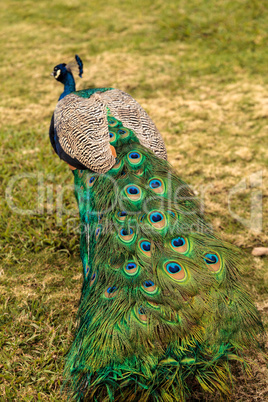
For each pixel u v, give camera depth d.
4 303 3.16
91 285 2.38
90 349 2.08
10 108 6.21
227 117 5.83
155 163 2.84
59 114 3.52
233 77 6.85
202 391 2.50
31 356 2.77
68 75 4.26
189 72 7.02
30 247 3.76
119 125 3.19
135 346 2.03
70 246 3.74
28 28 8.80
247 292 2.28
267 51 7.38
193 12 8.57
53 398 2.45
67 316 3.09
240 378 2.60
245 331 2.14
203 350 2.05
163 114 5.92
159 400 1.93
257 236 3.89
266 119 5.74
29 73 7.21
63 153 3.36
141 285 2.22
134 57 7.52
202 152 5.11
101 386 2.01
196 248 2.38
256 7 8.33
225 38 7.78
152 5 9.17
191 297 2.17
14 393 2.52
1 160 4.91
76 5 9.61
